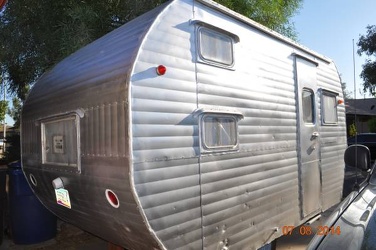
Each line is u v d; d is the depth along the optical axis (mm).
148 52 2502
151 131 2438
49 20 6836
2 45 7012
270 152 3754
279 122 3969
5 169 5137
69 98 3016
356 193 2814
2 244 5035
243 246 3301
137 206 2342
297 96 4418
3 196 4965
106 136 2537
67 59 3715
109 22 6914
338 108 5859
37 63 7023
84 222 3332
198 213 2773
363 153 3340
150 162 2416
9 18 7000
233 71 3256
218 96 3031
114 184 2469
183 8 2844
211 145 2912
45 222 5098
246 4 7117
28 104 3982
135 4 6422
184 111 2689
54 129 3375
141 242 2629
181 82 2691
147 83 2449
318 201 4934
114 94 2463
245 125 3350
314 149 4844
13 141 9141
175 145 2592
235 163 3180
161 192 2480
